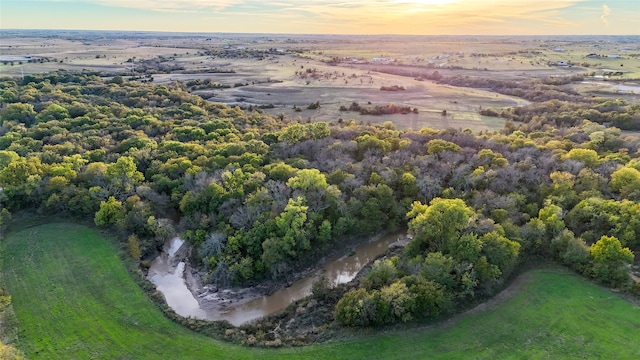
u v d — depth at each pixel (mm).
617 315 56750
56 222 80938
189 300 65688
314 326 59062
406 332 55375
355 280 69812
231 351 53750
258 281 69562
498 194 82500
